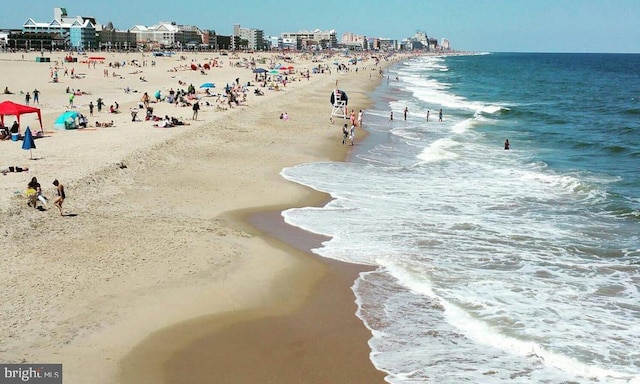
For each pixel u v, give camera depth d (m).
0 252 15.63
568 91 89.38
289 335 12.73
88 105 48.16
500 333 12.88
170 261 16.09
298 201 23.30
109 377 10.73
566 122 50.09
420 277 15.94
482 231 20.02
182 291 14.40
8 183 21.48
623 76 137.62
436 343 12.47
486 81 114.81
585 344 12.48
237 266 16.19
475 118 52.53
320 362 11.71
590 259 17.55
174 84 73.81
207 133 36.09
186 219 19.92
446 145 37.56
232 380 10.97
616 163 32.12
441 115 50.88
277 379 11.07
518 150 36.19
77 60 124.00
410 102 66.62
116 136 32.81
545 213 22.30
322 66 137.50
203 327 12.84
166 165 27.44
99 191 22.03
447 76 132.25
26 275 14.49
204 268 15.83
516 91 88.75
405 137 40.75
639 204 23.44
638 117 54.38
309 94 68.44
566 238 19.41
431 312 13.91
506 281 15.77
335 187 25.75
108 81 75.31
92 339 11.93
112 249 16.56
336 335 12.80
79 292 13.87
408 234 19.55
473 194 25.03
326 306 14.16
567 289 15.32
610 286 15.55
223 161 29.50
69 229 17.88
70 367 10.91
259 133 38.62
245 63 134.75
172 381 10.82
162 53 170.62
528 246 18.58
